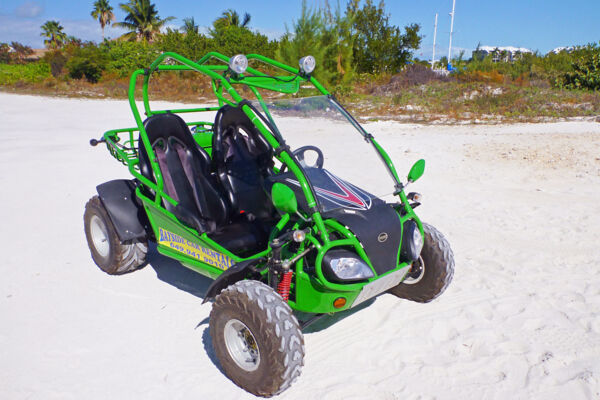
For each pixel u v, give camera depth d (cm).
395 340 405
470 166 1021
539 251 584
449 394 341
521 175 945
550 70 2502
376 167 421
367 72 2908
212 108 560
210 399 342
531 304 456
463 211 737
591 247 592
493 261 556
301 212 370
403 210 410
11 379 363
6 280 520
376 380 357
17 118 1850
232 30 3953
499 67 2666
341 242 343
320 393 344
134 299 481
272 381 327
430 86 2381
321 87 452
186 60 416
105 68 3816
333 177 396
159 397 344
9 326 433
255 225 462
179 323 438
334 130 430
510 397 337
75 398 343
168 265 562
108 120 1777
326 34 2194
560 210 731
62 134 1453
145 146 462
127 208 495
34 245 614
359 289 348
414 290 458
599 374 355
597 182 879
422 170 422
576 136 1298
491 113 1834
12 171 991
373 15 2870
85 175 959
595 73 2253
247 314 329
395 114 1900
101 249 539
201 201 490
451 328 420
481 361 375
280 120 410
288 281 361
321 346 402
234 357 353
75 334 421
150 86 3080
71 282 516
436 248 436
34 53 8150
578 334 407
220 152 485
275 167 507
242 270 360
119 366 378
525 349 388
